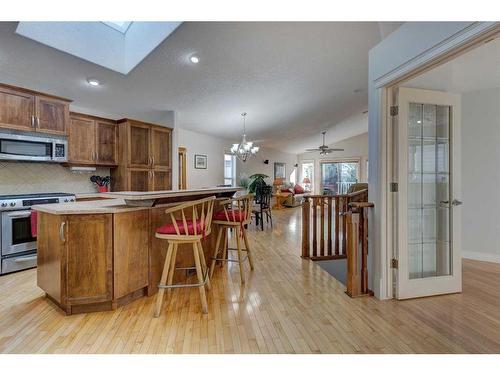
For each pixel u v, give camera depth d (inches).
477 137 143.6
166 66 131.6
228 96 179.9
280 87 177.8
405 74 84.0
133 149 172.2
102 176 178.7
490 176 140.6
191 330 77.4
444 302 95.5
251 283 113.0
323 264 149.4
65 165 160.1
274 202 410.0
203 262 103.7
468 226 146.7
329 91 198.4
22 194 139.9
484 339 73.2
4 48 104.7
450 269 104.0
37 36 100.3
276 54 134.8
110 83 141.6
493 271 126.5
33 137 132.1
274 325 80.3
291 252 162.9
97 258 86.1
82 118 158.6
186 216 117.6
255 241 191.5
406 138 96.3
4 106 122.3
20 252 125.6
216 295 101.0
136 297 97.0
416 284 98.8
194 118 219.0
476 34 62.3
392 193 97.3
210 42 117.1
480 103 142.4
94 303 87.0
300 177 494.3
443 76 101.0
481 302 95.3
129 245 91.9
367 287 102.4
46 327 78.5
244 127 264.8
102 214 86.3
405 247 97.7
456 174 102.5
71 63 119.2
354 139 424.2
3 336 74.2
